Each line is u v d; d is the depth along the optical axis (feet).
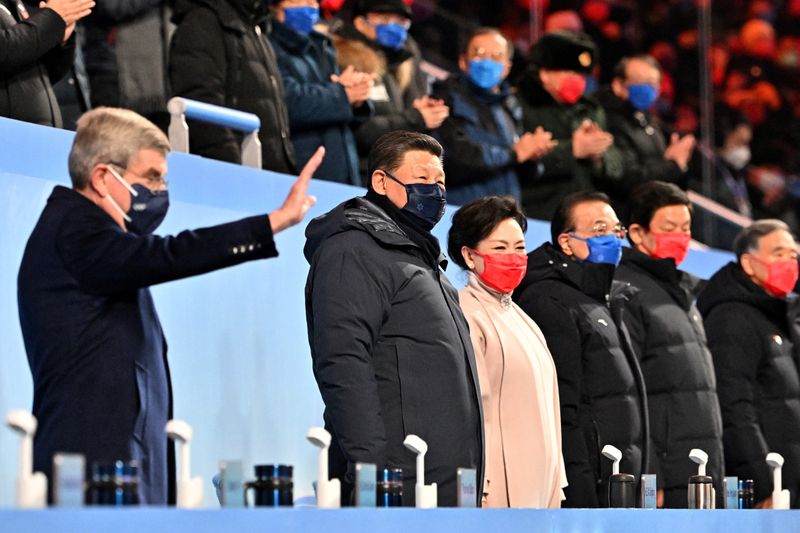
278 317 42.52
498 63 55.47
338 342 32.65
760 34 86.43
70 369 28.17
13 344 35.04
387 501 29.09
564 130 59.21
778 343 48.39
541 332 39.91
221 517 23.81
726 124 84.28
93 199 29.40
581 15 81.56
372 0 56.13
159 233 38.50
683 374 44.37
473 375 34.45
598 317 41.39
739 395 47.62
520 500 37.06
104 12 50.08
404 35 56.80
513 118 57.82
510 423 37.50
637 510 33.73
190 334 39.78
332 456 33.96
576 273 41.75
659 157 64.23
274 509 24.73
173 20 47.62
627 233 48.14
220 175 40.70
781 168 85.10
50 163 36.27
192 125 45.85
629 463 40.91
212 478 39.88
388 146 36.17
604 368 41.01
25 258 28.91
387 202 35.91
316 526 25.49
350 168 49.80
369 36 56.34
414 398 33.32
